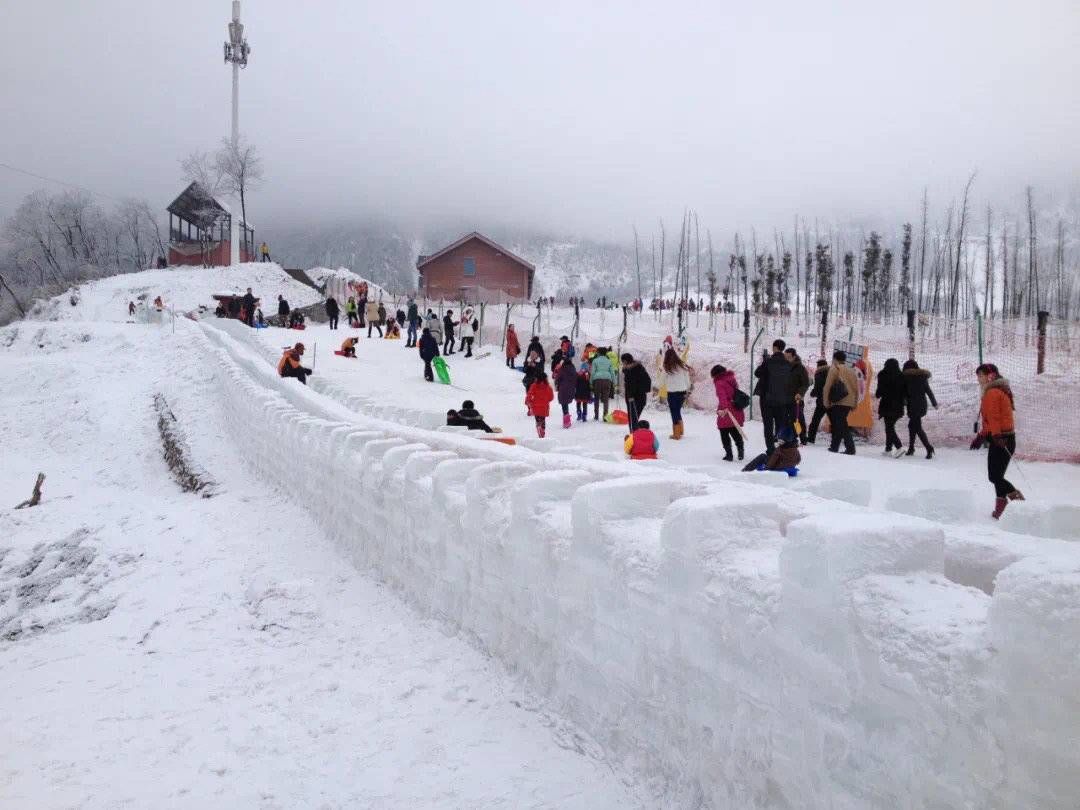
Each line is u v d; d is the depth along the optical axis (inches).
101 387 1101.7
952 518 191.6
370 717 211.8
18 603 474.6
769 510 153.3
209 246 2839.6
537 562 202.7
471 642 242.2
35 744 218.1
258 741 206.4
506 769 175.8
